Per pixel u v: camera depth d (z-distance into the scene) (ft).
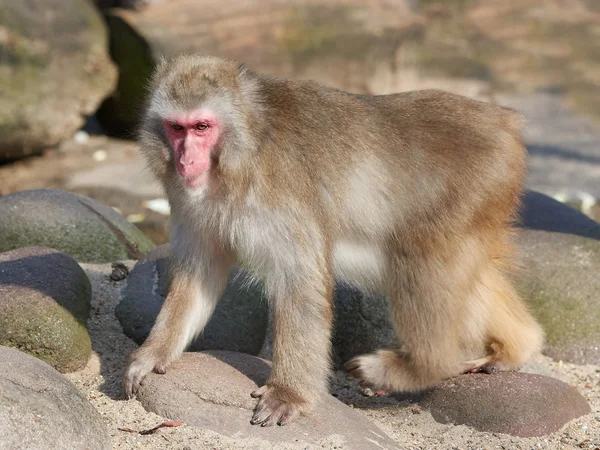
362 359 41.86
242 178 36.60
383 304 46.09
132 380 37.35
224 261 40.37
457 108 41.29
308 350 36.76
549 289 47.91
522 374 41.22
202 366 37.93
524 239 50.37
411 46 103.86
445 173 39.75
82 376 40.06
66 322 40.11
